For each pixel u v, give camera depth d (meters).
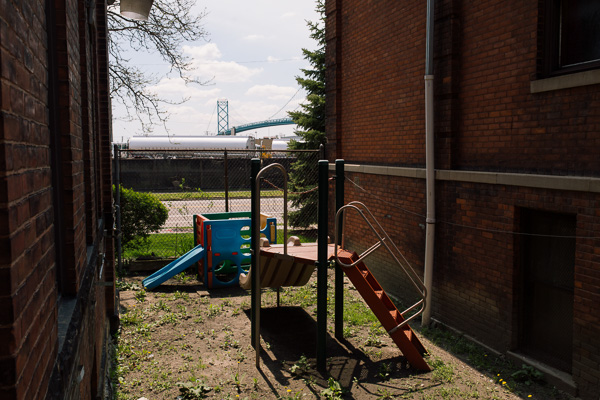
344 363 6.00
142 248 12.34
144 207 11.00
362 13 9.38
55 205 2.60
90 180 4.06
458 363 5.96
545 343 5.65
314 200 15.64
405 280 8.13
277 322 7.47
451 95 6.77
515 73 5.79
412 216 7.87
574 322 4.99
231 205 20.88
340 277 6.79
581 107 4.93
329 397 4.99
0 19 1.19
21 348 1.29
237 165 29.70
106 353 5.25
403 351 5.91
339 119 10.52
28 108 1.53
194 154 29.27
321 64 16.58
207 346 6.41
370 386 5.36
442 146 6.98
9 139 1.24
